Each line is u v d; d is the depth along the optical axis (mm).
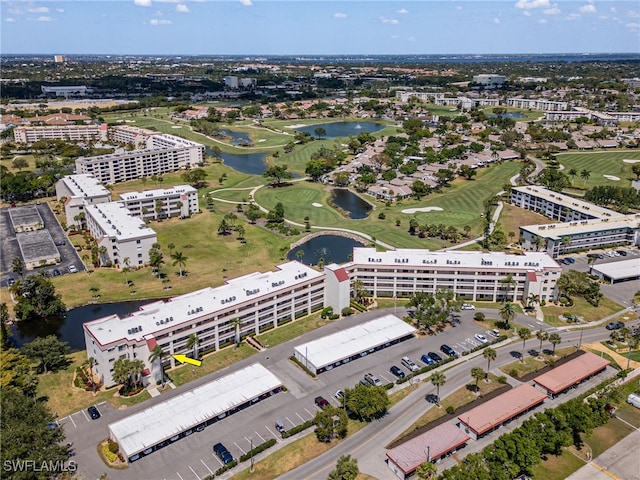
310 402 168250
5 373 164000
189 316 190500
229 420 160125
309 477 137625
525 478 136750
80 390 174125
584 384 176750
